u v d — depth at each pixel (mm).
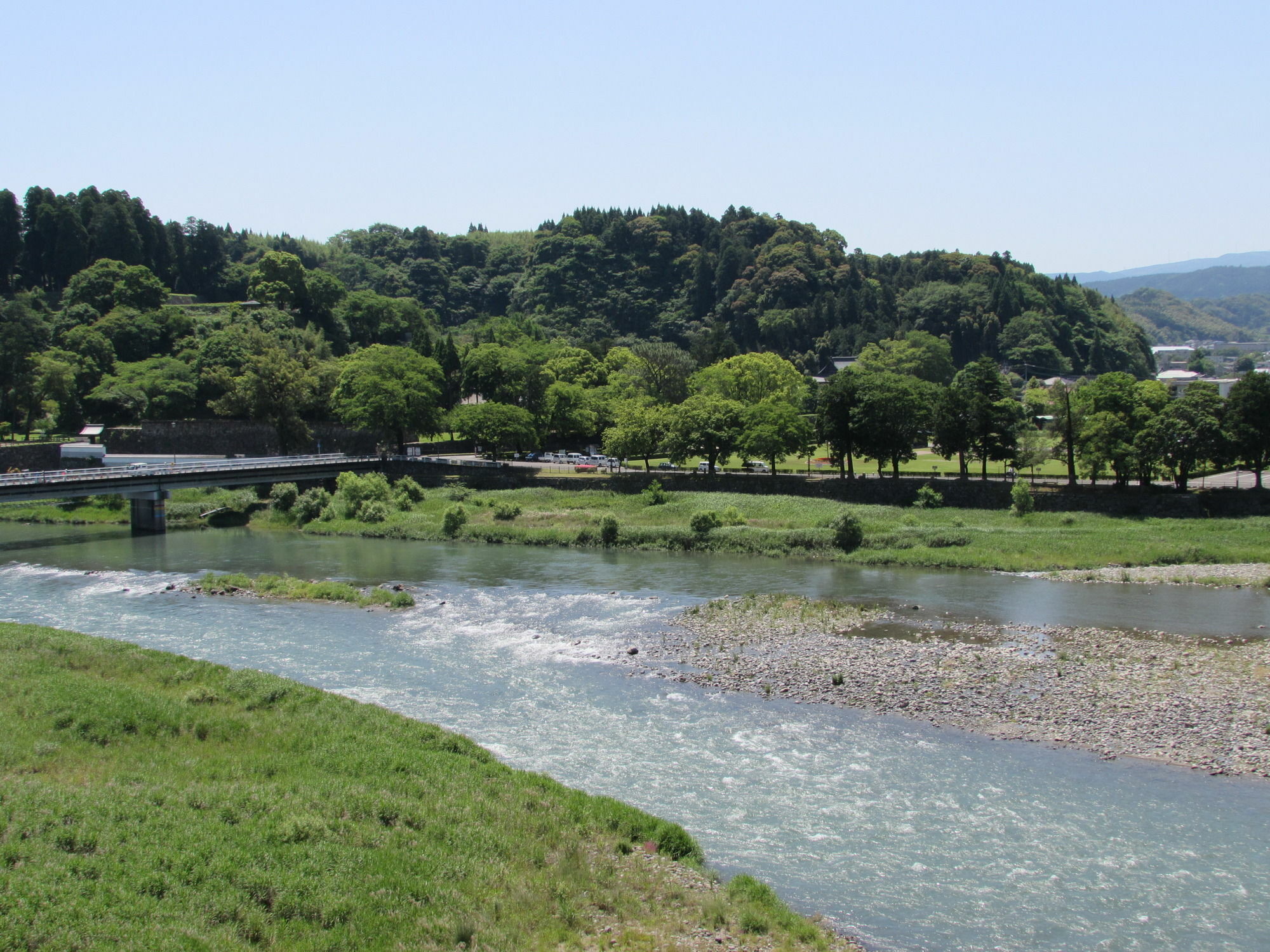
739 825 32719
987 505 95125
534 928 25031
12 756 34406
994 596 65500
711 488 107812
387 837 29281
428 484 120625
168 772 34094
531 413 148125
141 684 45125
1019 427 103875
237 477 109438
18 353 141125
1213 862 30031
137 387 149125
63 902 24266
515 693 46938
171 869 26484
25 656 48188
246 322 170375
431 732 39156
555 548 90438
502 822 30828
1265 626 55750
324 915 24859
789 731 41406
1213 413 89625
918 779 36250
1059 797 34562
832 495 102250
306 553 88500
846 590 68125
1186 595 64875
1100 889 28562
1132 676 46781
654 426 117188
